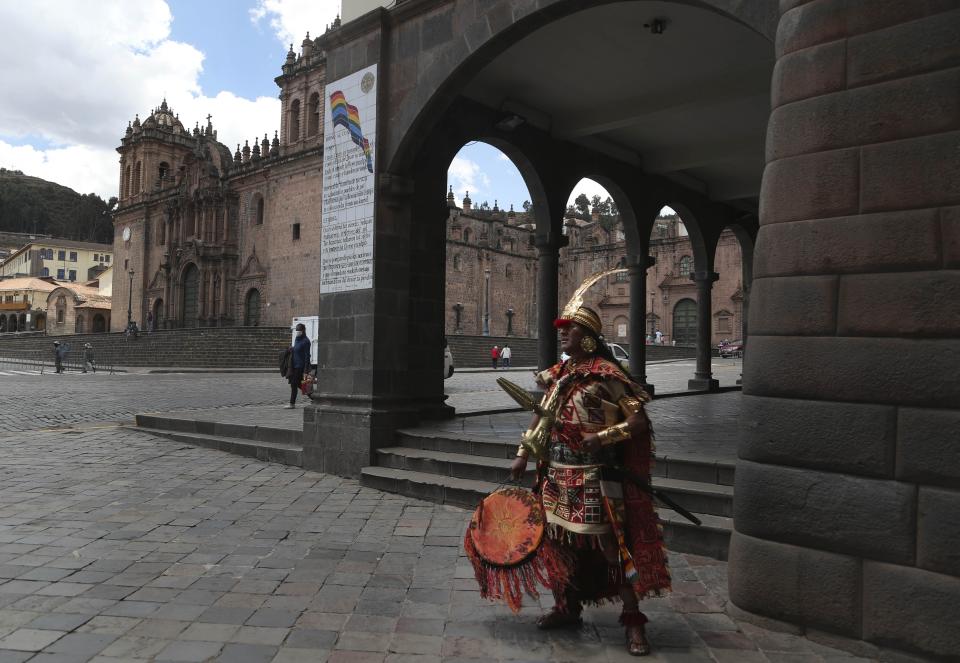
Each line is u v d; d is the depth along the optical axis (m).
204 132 55.53
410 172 8.15
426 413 8.58
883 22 3.57
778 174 3.87
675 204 14.13
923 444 3.29
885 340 3.44
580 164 11.48
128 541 5.18
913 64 3.46
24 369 35.28
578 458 3.48
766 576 3.73
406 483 6.82
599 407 3.46
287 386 22.39
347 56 8.33
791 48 3.89
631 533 3.45
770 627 3.70
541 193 10.78
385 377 7.90
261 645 3.43
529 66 8.78
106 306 81.44
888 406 3.41
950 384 3.24
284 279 44.94
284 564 4.71
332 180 8.45
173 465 8.37
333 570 4.61
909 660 3.26
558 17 6.44
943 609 3.18
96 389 20.66
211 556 4.86
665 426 8.37
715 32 7.84
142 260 61.25
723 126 11.10
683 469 5.65
